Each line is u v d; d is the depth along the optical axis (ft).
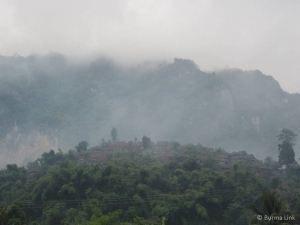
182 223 179.52
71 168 203.00
